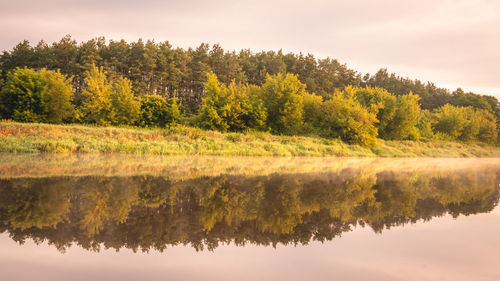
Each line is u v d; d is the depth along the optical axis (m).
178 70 68.00
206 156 24.52
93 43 64.62
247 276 3.80
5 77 64.31
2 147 19.14
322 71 87.25
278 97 42.81
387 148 43.00
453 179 16.53
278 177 13.84
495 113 106.50
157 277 3.67
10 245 4.54
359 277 3.91
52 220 5.83
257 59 90.00
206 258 4.39
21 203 6.95
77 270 3.79
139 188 9.46
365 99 52.00
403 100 51.62
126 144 24.05
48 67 66.62
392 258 4.68
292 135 42.75
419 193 11.31
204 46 83.62
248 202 8.35
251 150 29.12
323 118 47.31
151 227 5.71
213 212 7.09
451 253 4.99
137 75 65.00
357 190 11.25
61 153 19.95
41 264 3.93
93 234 5.17
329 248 5.04
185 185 10.51
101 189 8.97
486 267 4.40
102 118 37.16
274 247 5.00
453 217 7.70
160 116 40.19
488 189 13.24
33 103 33.38
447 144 56.97
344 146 38.66
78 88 64.50
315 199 9.18
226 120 39.25
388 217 7.40
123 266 3.98
